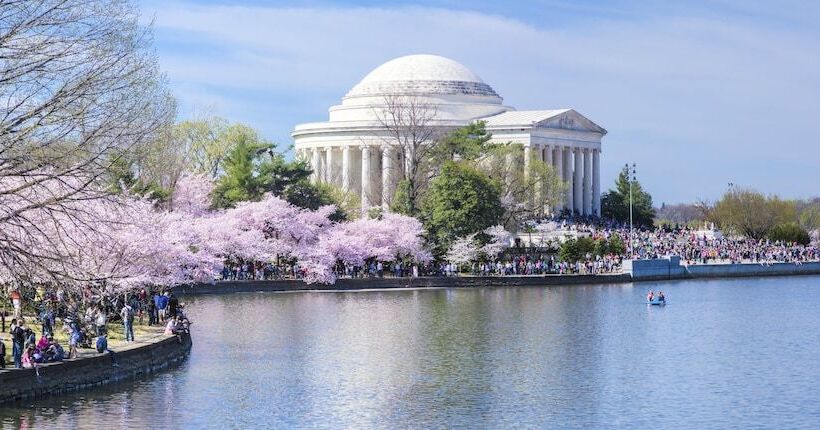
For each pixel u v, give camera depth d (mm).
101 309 104250
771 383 95250
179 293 164250
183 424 76875
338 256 188625
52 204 77000
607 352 112312
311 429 77062
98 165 76125
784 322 141500
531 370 100750
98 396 83688
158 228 129250
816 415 82688
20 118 73250
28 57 73188
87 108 75312
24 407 79000
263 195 196000
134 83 78562
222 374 94750
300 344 113438
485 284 193000
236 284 170500
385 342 116312
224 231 174125
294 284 176625
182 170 191875
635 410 84250
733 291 192500
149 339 99562
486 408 84312
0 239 74250
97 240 90875
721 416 82375
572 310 152125
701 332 129875
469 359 106188
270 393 87750
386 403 85500
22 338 84000
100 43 76625
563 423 79750
